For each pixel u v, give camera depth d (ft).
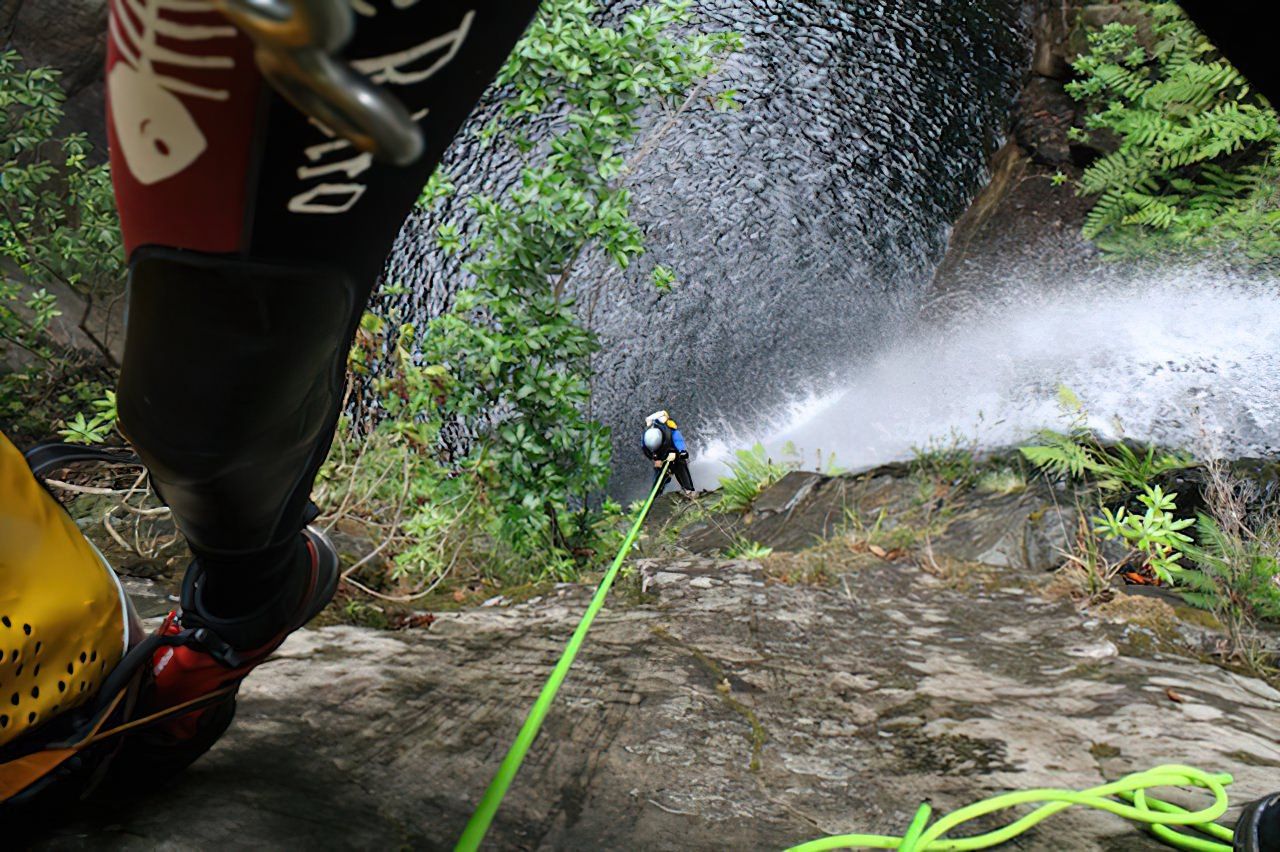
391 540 12.29
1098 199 33.78
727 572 12.55
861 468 25.93
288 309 2.62
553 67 15.01
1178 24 33.17
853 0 43.52
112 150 2.42
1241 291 27.02
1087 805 6.30
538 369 14.82
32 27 29.12
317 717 6.66
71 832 4.52
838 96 42.70
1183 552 12.94
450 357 14.99
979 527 14.55
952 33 42.16
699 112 42.27
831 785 6.73
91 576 4.06
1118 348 26.81
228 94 2.19
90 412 21.61
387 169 2.53
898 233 40.19
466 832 4.54
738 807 6.21
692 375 39.52
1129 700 8.66
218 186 2.36
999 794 6.70
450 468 14.88
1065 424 23.75
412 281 30.22
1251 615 11.33
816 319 39.19
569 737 7.02
